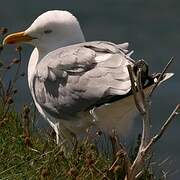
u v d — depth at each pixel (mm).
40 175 12398
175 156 25141
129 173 12297
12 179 12297
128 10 40250
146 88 12242
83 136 13531
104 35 37188
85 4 40875
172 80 31172
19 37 14250
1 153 12922
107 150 13820
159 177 13852
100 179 12570
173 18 39406
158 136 11922
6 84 26250
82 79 12898
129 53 13078
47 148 13445
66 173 12469
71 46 13484
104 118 12789
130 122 13078
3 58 30141
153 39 36625
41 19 14109
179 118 27547
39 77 13727
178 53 34875
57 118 13570
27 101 26531
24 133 13578
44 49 14156
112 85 12438
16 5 39438
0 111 14281
